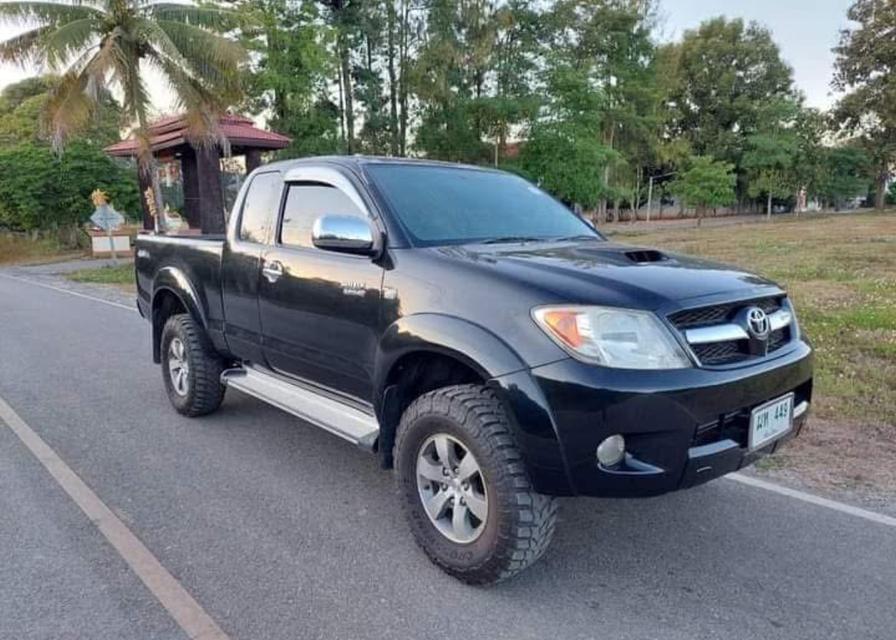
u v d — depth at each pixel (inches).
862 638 100.7
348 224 131.9
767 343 114.3
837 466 166.6
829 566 121.2
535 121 1200.8
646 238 1035.3
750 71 2080.5
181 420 209.2
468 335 108.4
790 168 1951.3
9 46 680.4
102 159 1191.6
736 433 109.2
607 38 1369.3
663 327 101.2
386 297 125.8
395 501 149.8
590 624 104.3
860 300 382.6
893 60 1754.4
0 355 314.5
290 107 1111.0
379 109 1339.8
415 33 1298.0
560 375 98.6
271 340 163.9
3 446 186.2
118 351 320.8
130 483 159.9
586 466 99.0
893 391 222.1
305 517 141.6
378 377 126.0
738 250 745.6
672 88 1802.4
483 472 107.9
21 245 1245.7
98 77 660.7
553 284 106.5
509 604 109.9
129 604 109.4
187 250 201.0
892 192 2596.0
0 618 105.6
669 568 121.3
